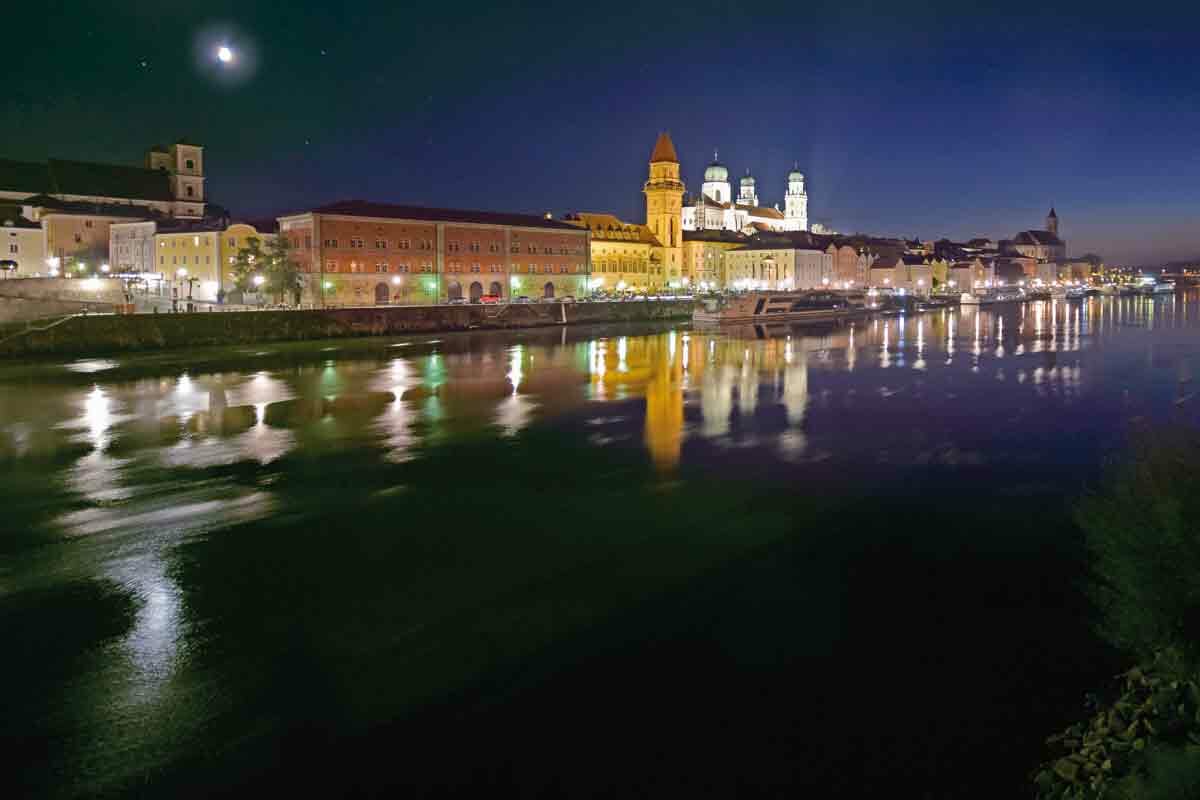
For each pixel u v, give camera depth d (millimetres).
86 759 15898
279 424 48906
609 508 31750
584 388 64312
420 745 16141
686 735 16234
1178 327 126188
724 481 35688
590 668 18953
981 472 37000
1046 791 12734
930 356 88062
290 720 17078
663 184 187625
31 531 29250
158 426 48188
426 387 64188
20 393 59844
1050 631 20359
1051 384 66000
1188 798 9398
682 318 150125
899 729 16219
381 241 121688
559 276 150000
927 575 24359
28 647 20406
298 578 24719
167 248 122562
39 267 127000
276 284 107750
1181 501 13758
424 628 21156
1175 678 12492
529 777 15125
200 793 14891
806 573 24641
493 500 32969
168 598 23328
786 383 67375
